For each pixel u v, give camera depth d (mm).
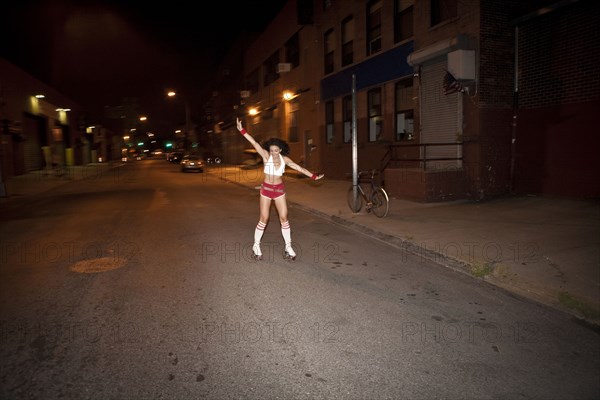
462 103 12367
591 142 10141
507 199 11578
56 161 29438
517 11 11742
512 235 7828
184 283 5836
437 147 13500
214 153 50344
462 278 6031
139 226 10156
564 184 10805
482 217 9555
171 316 4734
